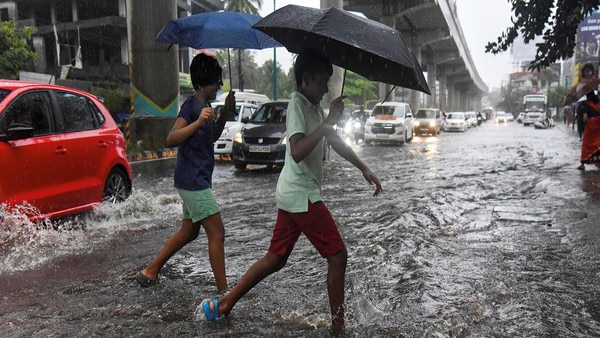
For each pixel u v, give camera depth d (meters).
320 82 2.98
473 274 4.26
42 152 5.38
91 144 6.20
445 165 13.70
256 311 3.40
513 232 5.83
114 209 6.53
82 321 3.26
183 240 3.90
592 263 4.59
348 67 3.42
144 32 17.98
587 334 3.10
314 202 2.97
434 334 3.03
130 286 3.97
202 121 3.52
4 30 20.91
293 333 3.03
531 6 6.80
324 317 3.26
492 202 7.85
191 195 3.66
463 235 5.69
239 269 4.43
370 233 5.76
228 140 15.27
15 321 3.26
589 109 11.62
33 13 43.50
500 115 71.25
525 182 10.09
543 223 6.29
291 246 3.14
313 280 4.10
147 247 5.21
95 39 43.69
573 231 5.81
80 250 5.07
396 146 22.17
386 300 3.61
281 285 3.97
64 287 3.95
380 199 8.13
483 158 15.76
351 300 3.60
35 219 5.23
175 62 18.61
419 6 45.47
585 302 3.64
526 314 3.40
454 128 39.59
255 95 24.67
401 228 6.00
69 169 5.77
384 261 4.60
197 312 3.30
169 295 3.75
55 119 5.80
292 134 2.86
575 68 44.50
